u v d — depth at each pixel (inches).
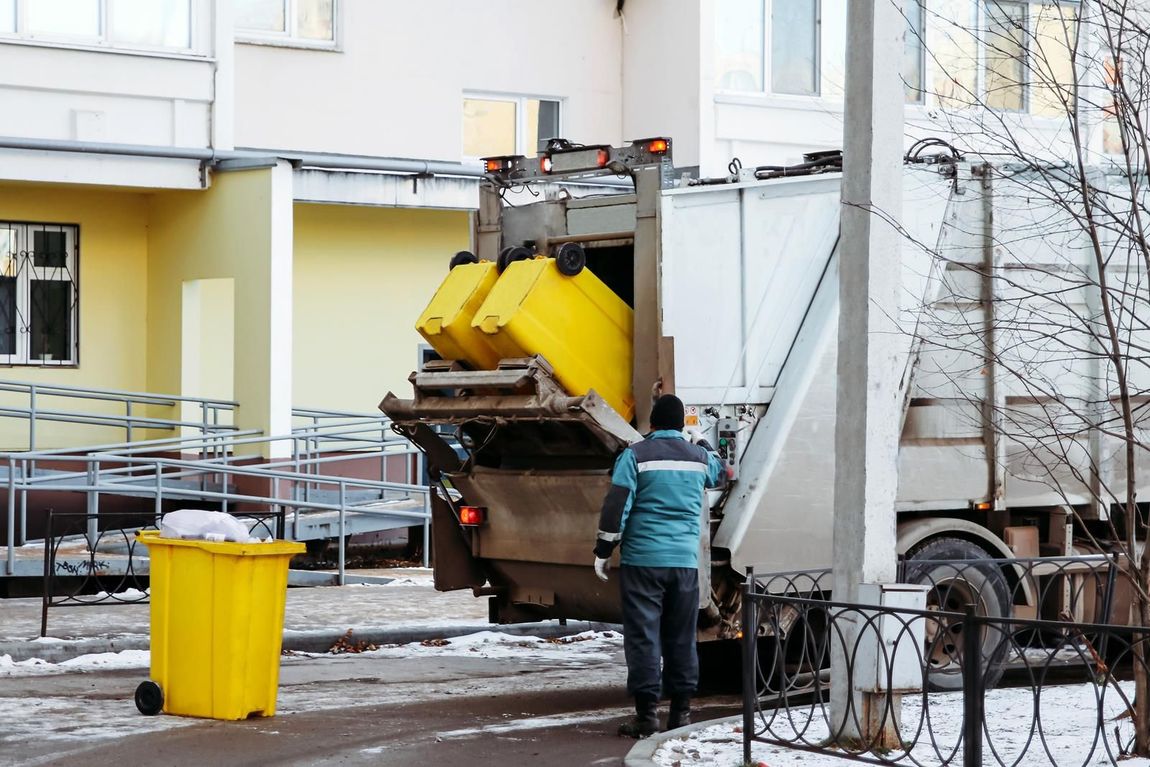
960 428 526.3
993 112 560.1
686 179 519.8
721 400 496.7
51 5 906.7
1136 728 398.0
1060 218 529.3
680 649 460.4
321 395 1029.2
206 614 464.8
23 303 955.3
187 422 940.0
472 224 556.4
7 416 898.7
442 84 1081.4
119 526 914.1
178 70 933.8
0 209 941.2
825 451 502.0
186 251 959.0
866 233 402.0
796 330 506.3
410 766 407.5
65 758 410.6
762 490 494.0
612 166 507.8
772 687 544.1
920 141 531.5
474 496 529.3
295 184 932.0
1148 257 412.8
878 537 401.7
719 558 494.9
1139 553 533.0
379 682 550.9
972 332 488.1
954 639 522.0
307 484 897.5
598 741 444.5
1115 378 541.3
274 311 898.7
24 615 660.7
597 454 491.8
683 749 417.7
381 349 1048.2
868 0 402.6
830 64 1119.6
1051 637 548.4
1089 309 538.9
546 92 1115.9
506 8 1103.0
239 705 465.1
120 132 922.1
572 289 491.2
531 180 541.0
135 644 600.1
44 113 904.3
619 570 483.5
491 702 510.6
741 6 1093.8
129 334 987.9
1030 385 485.4
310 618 668.7
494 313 483.5
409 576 828.0
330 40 1049.5
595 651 638.5
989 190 524.7
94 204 971.9
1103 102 557.9
